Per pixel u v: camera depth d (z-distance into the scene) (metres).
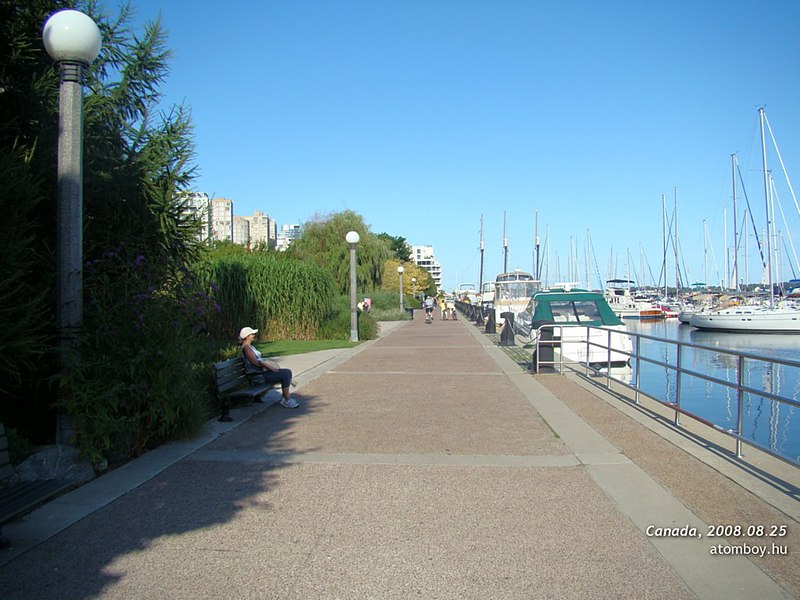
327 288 27.20
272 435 8.07
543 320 17.69
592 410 9.61
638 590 3.88
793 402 5.63
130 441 6.92
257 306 25.36
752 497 5.48
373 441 7.71
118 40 11.27
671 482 5.93
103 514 5.19
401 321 44.47
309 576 4.10
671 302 72.19
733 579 4.00
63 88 6.45
